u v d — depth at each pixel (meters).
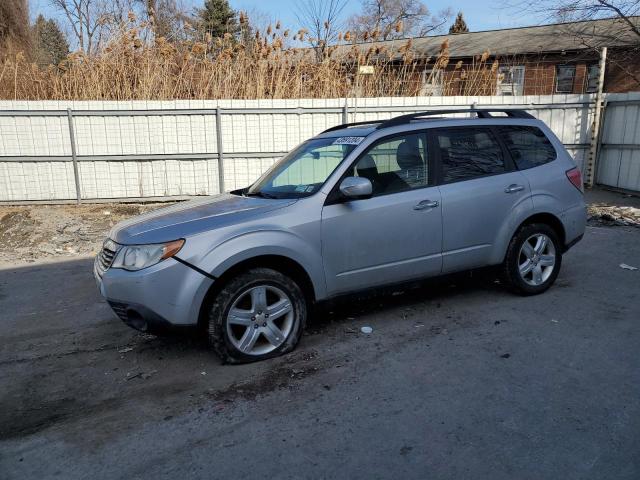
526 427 3.06
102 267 4.21
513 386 3.54
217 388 3.70
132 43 12.32
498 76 13.70
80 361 4.31
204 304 3.94
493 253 5.05
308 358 4.11
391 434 3.05
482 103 12.37
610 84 21.81
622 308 4.93
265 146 11.48
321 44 13.13
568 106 12.44
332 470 2.76
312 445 2.99
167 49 12.40
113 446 3.08
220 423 3.26
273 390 3.64
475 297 5.38
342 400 3.46
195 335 3.94
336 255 4.32
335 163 4.52
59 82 12.15
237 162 11.45
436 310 5.06
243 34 13.78
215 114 11.16
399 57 13.91
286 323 4.18
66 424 3.35
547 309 4.96
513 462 2.75
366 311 5.11
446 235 4.77
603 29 19.50
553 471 2.67
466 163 4.96
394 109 11.86
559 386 3.52
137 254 3.87
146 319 3.84
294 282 4.19
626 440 2.90
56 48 27.03
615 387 3.48
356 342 4.38
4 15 19.39
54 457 2.99
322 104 11.57
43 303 5.85
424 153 4.77
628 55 18.55
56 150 10.86
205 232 3.90
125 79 12.24
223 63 12.68
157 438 3.14
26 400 3.70
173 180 11.34
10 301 5.95
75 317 5.37
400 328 4.65
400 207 4.53
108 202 11.19
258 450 2.97
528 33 25.64
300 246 4.13
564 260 6.77
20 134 10.71
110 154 11.03
